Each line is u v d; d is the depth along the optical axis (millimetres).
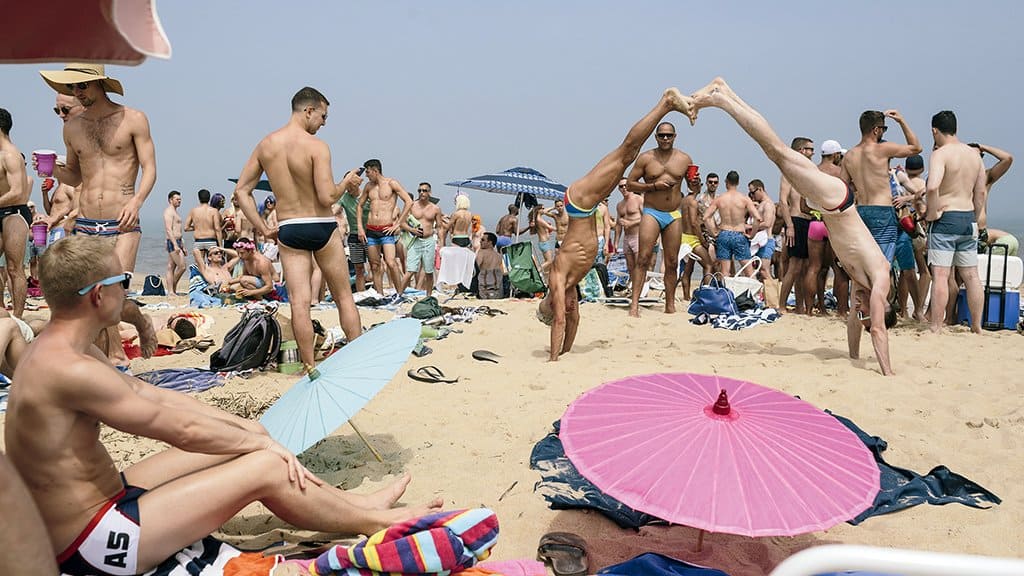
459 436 4703
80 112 6293
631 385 3229
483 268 13602
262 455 2869
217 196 14734
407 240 13633
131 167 6305
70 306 2527
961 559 1355
